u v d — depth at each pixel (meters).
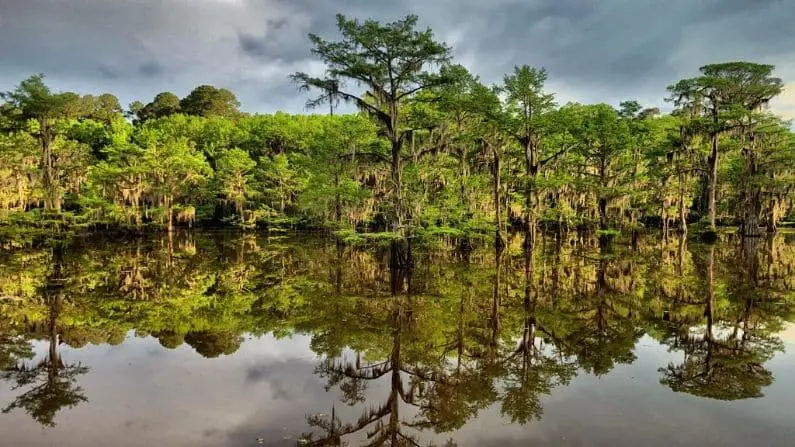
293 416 7.39
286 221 50.41
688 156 37.56
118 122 60.53
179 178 49.22
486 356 10.21
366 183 38.97
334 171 32.19
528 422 7.00
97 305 15.52
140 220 44.88
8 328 12.73
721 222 52.84
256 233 48.72
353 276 20.92
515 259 25.86
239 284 19.38
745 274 20.48
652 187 40.94
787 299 15.59
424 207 29.00
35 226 40.53
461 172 32.72
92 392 8.34
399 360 10.08
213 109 80.19
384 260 26.69
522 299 15.76
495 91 30.62
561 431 6.69
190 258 27.86
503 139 31.88
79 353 10.65
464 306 14.85
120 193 45.50
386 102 23.00
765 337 11.45
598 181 36.88
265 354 10.53
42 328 12.77
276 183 52.84
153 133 51.03
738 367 9.32
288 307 15.06
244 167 51.62
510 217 48.75
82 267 24.00
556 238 39.47
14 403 7.88
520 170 36.50
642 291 16.91
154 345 11.21
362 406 7.76
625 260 25.17
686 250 29.98
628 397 7.92
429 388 8.53
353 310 14.54
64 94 40.66
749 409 7.39
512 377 8.94
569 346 10.84
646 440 6.40
